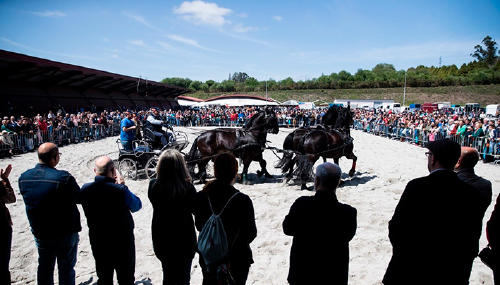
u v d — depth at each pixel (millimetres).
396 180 9414
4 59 17656
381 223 6016
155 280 4184
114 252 3072
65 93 25953
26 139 15102
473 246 2314
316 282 2332
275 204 7066
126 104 34406
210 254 2549
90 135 20516
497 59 135750
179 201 2846
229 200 2621
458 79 90250
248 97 55031
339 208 2355
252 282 4094
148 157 9219
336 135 8836
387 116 27141
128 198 3117
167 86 40875
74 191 3215
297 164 8469
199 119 34406
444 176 2334
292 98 89438
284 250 4961
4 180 3189
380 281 4078
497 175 10141
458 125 15664
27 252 5012
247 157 8727
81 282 4160
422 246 2303
